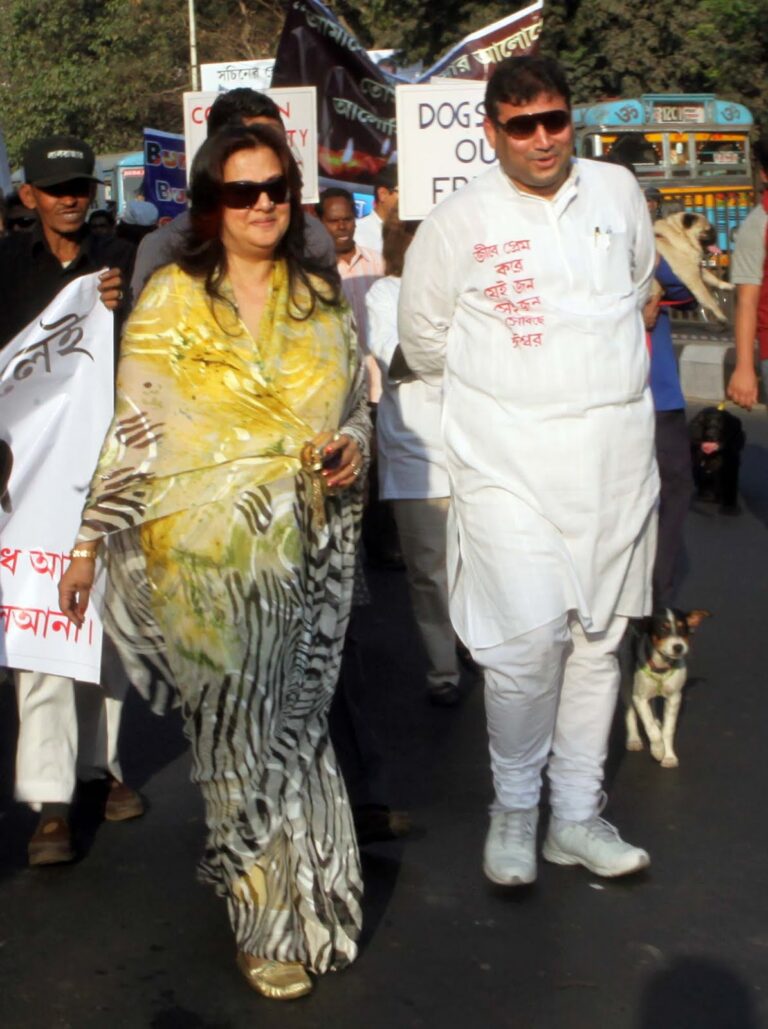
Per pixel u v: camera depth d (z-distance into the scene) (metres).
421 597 6.14
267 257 3.77
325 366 3.78
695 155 21.28
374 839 4.76
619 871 4.43
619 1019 3.72
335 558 3.90
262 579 3.65
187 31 39.59
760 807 5.08
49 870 4.64
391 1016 3.74
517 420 4.16
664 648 5.33
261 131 3.68
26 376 4.59
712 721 5.96
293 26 9.62
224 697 3.68
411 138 7.35
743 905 4.32
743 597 7.80
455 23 25.42
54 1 42.06
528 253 4.14
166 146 14.75
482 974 3.95
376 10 25.39
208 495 3.66
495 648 4.26
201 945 4.14
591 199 4.20
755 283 7.04
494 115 4.09
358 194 12.98
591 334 4.12
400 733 5.88
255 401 3.71
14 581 4.56
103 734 4.93
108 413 4.64
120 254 4.89
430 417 6.02
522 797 4.45
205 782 3.74
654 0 26.66
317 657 3.89
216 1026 3.72
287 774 3.77
